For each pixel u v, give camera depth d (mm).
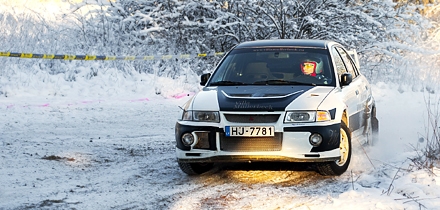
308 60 15078
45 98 26750
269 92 13555
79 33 34906
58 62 31281
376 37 36531
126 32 36281
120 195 12008
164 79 31562
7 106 24297
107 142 18266
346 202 10789
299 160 12625
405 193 11297
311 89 13828
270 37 37562
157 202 11438
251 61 15312
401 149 16656
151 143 18266
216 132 12820
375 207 10344
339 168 13250
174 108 26000
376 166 14133
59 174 13953
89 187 12711
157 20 36531
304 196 11664
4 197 11766
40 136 19031
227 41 38312
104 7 37188
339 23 36438
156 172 14305
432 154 14141
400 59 34906
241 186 12656
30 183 12984
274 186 12578
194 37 37469
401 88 32625
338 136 12930
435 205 10469
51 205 11211
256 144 12672
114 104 26266
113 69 31672
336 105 13250
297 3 36094
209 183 13039
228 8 37062
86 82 29828
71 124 21469
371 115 17750
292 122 12641
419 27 36844
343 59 16531
